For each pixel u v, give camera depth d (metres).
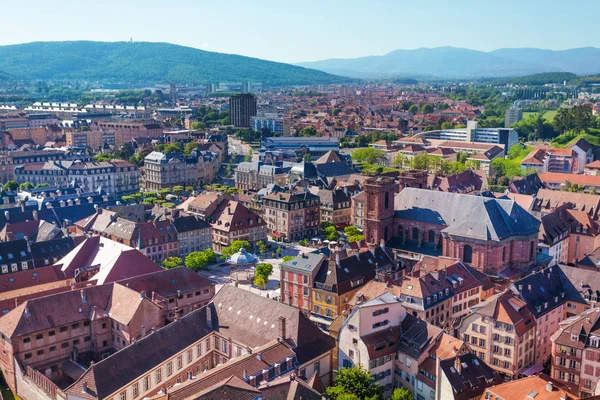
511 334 171.50
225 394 121.50
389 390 168.12
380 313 166.75
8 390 177.00
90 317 180.88
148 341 161.12
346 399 140.50
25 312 172.25
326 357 166.12
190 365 167.88
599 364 160.12
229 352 170.62
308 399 132.75
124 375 150.62
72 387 148.25
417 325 169.00
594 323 165.25
